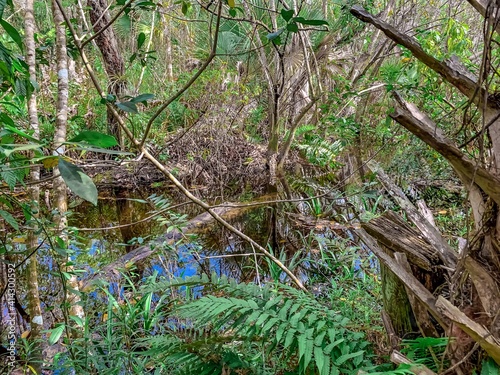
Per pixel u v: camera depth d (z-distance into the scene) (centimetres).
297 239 322
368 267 256
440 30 394
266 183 520
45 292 209
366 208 342
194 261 277
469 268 94
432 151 377
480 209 95
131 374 148
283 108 579
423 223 122
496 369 86
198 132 558
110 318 170
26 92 127
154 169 495
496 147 92
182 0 155
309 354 103
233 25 548
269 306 121
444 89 302
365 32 493
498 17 82
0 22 87
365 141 461
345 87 391
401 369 96
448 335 100
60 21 208
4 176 88
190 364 124
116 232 340
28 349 152
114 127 441
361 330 133
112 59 457
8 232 251
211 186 519
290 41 492
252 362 136
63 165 71
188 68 754
